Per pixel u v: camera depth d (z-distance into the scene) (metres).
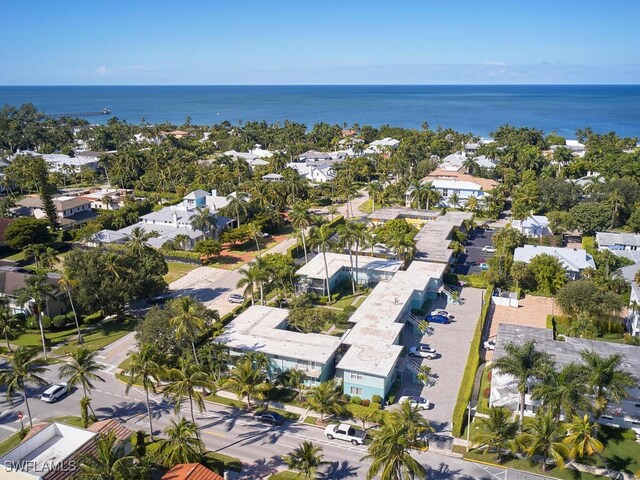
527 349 56.88
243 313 83.38
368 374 65.31
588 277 94.31
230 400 67.38
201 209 134.88
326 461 55.41
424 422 53.72
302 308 82.94
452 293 96.12
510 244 113.31
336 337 75.12
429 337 82.69
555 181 149.00
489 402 64.25
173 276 111.38
